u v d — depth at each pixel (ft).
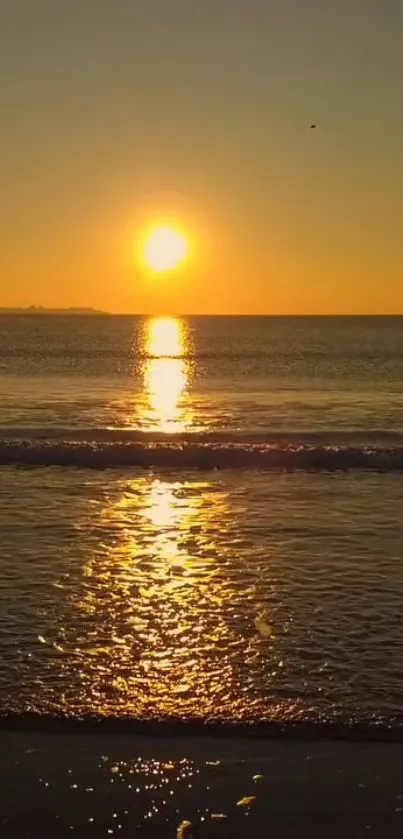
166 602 28.89
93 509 44.39
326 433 74.08
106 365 194.70
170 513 43.60
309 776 17.49
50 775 17.48
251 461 60.13
